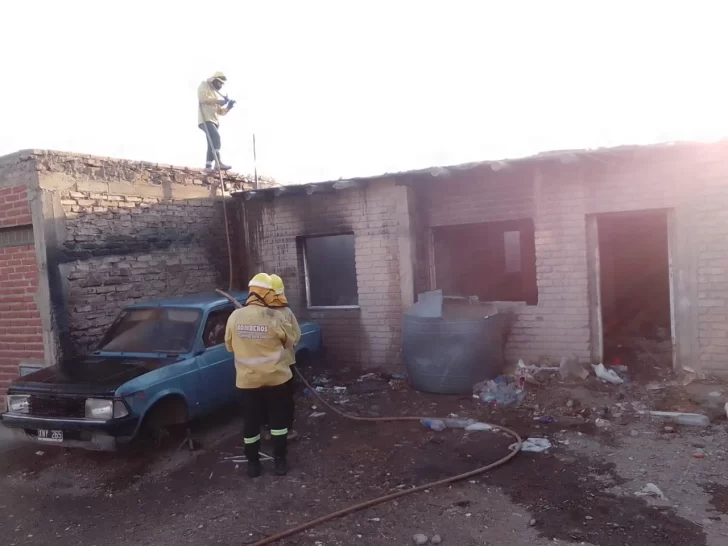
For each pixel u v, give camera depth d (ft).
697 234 22.29
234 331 16.47
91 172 25.05
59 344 23.39
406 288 27.45
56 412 17.04
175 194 28.96
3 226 24.12
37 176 22.99
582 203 24.14
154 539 13.58
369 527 13.37
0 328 24.85
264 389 16.70
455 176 26.50
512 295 29.17
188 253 29.43
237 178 33.14
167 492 16.25
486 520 13.35
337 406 23.16
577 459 16.60
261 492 15.74
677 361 22.95
